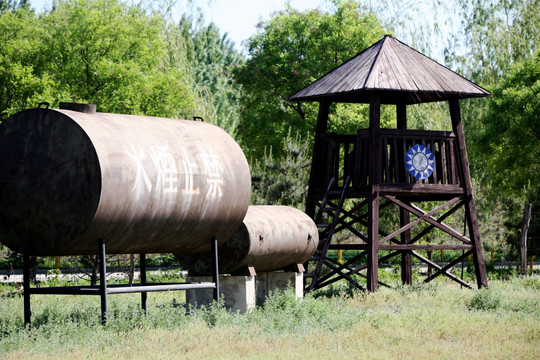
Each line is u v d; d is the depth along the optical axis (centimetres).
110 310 1524
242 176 1638
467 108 5216
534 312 1800
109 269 2948
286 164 3006
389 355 1169
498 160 4781
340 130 4491
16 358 1104
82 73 3234
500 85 4756
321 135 2383
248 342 1251
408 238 2533
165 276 2903
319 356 1144
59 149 1388
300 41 4862
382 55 2308
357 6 4881
